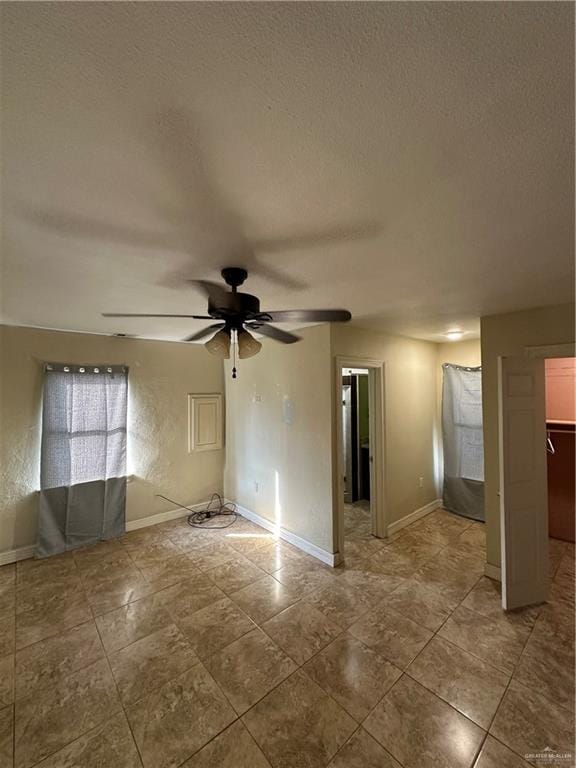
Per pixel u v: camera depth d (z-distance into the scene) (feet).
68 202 3.84
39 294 7.40
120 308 8.58
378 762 4.84
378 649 6.93
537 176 3.44
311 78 2.37
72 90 2.44
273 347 12.70
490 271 6.16
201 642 7.20
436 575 9.72
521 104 2.58
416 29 2.03
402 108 2.62
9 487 10.75
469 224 4.43
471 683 6.09
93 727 5.40
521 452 8.50
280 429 12.40
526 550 8.40
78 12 1.91
